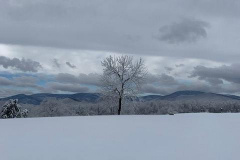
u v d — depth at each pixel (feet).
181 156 18.66
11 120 53.42
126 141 25.16
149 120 53.21
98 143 24.07
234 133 30.99
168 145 22.86
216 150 20.62
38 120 52.90
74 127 38.37
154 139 26.43
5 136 28.78
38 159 18.19
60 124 43.47
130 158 18.20
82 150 20.86
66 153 19.85
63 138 27.30
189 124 43.16
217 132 32.17
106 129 35.68
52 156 18.97
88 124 43.34
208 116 69.15
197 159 17.81
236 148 21.34
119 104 121.70
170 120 53.47
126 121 50.39
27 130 34.47
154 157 18.45
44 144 23.65
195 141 25.00
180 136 28.50
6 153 19.98
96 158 18.30
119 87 120.26
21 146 22.70
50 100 164.76
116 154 19.40
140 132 32.09
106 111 142.61
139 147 21.95
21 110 125.18
